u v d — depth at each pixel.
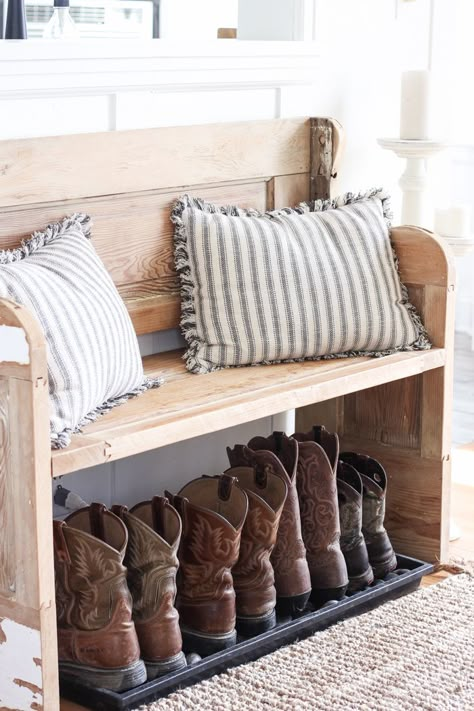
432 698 2.31
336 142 3.18
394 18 3.56
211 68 2.95
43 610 2.09
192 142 2.89
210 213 2.91
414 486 3.12
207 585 2.46
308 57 3.20
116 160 2.71
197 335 2.85
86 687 2.31
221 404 2.49
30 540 2.07
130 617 2.30
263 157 3.10
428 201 3.45
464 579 2.96
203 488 2.62
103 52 2.67
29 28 4.38
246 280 2.84
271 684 2.37
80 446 2.16
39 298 2.28
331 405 3.29
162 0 5.09
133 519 2.37
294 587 2.65
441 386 3.03
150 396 2.56
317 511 2.73
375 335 2.94
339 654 2.50
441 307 3.00
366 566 2.83
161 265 2.88
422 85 3.29
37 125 2.61
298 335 2.85
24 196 2.52
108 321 2.45
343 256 2.96
